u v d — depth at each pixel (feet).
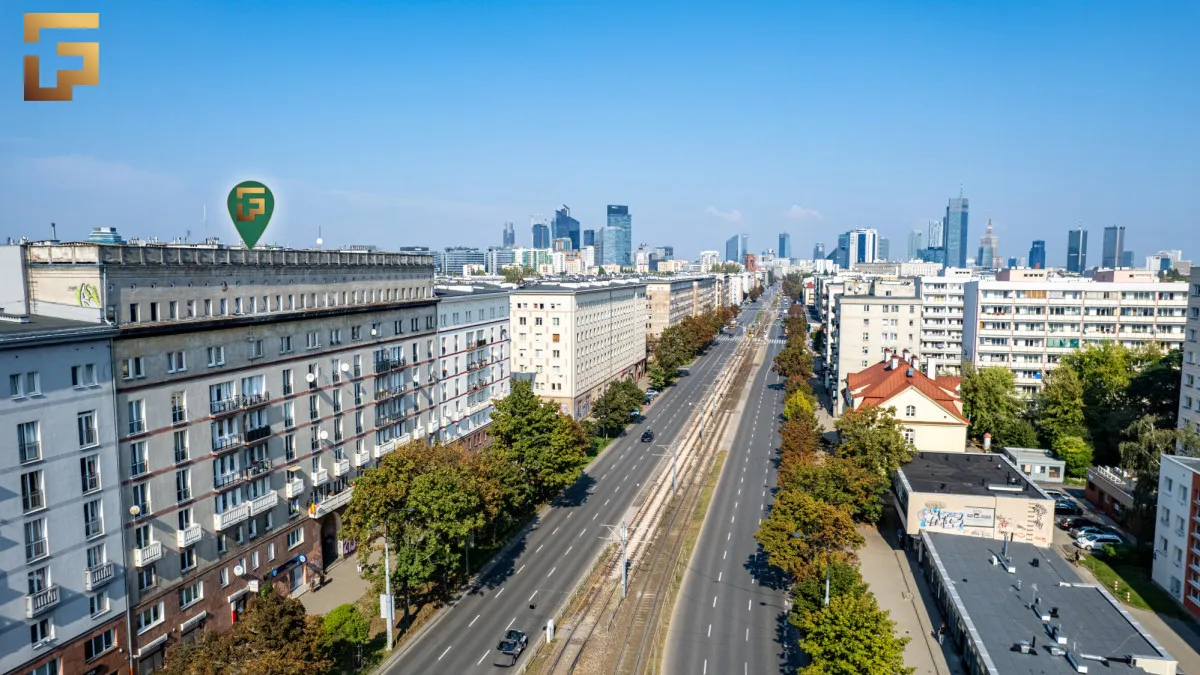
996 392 407.85
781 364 628.28
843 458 303.07
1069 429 379.35
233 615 218.38
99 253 177.37
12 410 156.25
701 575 257.55
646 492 350.02
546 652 205.36
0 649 154.30
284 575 238.68
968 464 307.37
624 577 240.73
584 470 385.70
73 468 170.30
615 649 207.41
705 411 536.42
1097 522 302.25
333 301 264.11
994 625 188.75
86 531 173.68
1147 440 270.67
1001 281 516.73
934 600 235.81
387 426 291.99
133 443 186.29
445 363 338.54
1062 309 501.97
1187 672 192.85
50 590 163.63
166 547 195.93
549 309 486.38
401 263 305.12
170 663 153.17
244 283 223.92
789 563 220.43
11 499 156.56
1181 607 229.04
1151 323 490.90
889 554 274.16
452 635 215.51
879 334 508.12
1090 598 204.64
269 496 228.22
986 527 255.91
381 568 230.68
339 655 201.57
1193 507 225.56
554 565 265.95
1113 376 395.96
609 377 584.81
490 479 257.75
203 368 206.59
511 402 305.94
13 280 189.57
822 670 162.30
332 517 264.93
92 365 174.60
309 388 248.93
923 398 356.79
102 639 178.81
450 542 231.50
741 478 372.79
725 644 210.18
